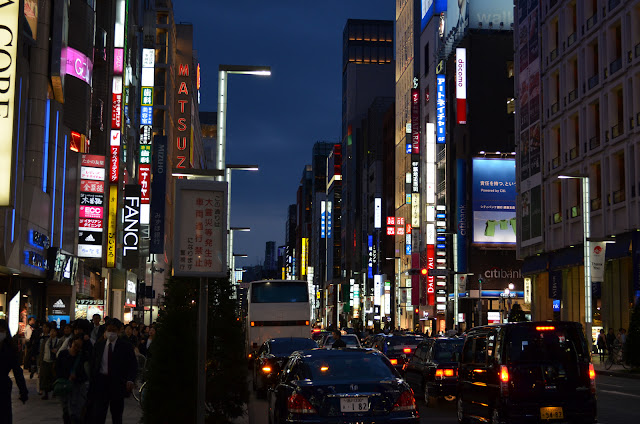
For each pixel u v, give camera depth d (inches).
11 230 1214.3
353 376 475.5
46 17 1497.3
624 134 1888.5
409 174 4180.6
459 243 3262.8
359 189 6397.6
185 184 449.7
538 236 2466.8
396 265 4633.4
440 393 777.6
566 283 2282.2
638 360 1352.1
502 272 3250.5
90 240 1929.1
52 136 1562.5
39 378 879.7
